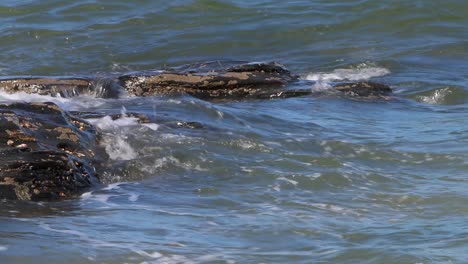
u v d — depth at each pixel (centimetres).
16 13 8288
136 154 4475
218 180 4228
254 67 6062
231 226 3619
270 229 3594
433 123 5272
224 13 8288
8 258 3212
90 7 8406
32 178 3912
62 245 3338
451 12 8206
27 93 5672
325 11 8288
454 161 4503
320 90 5922
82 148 4362
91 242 3381
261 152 4584
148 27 7988
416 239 3484
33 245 3328
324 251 3369
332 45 7575
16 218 3628
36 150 4088
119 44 7569
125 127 4750
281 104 5644
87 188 4047
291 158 4512
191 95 5788
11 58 7175
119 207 3819
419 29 7925
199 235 3509
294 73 6600
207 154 4497
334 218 3750
